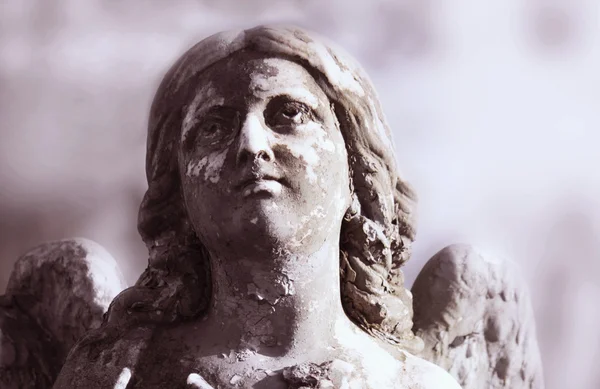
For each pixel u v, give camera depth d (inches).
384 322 154.6
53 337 178.1
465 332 173.0
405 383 145.6
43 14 265.4
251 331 146.2
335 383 140.4
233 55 148.8
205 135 147.2
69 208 269.3
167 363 145.9
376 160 153.9
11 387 172.7
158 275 154.1
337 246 150.3
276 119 145.5
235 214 140.9
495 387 173.6
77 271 177.6
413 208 160.9
